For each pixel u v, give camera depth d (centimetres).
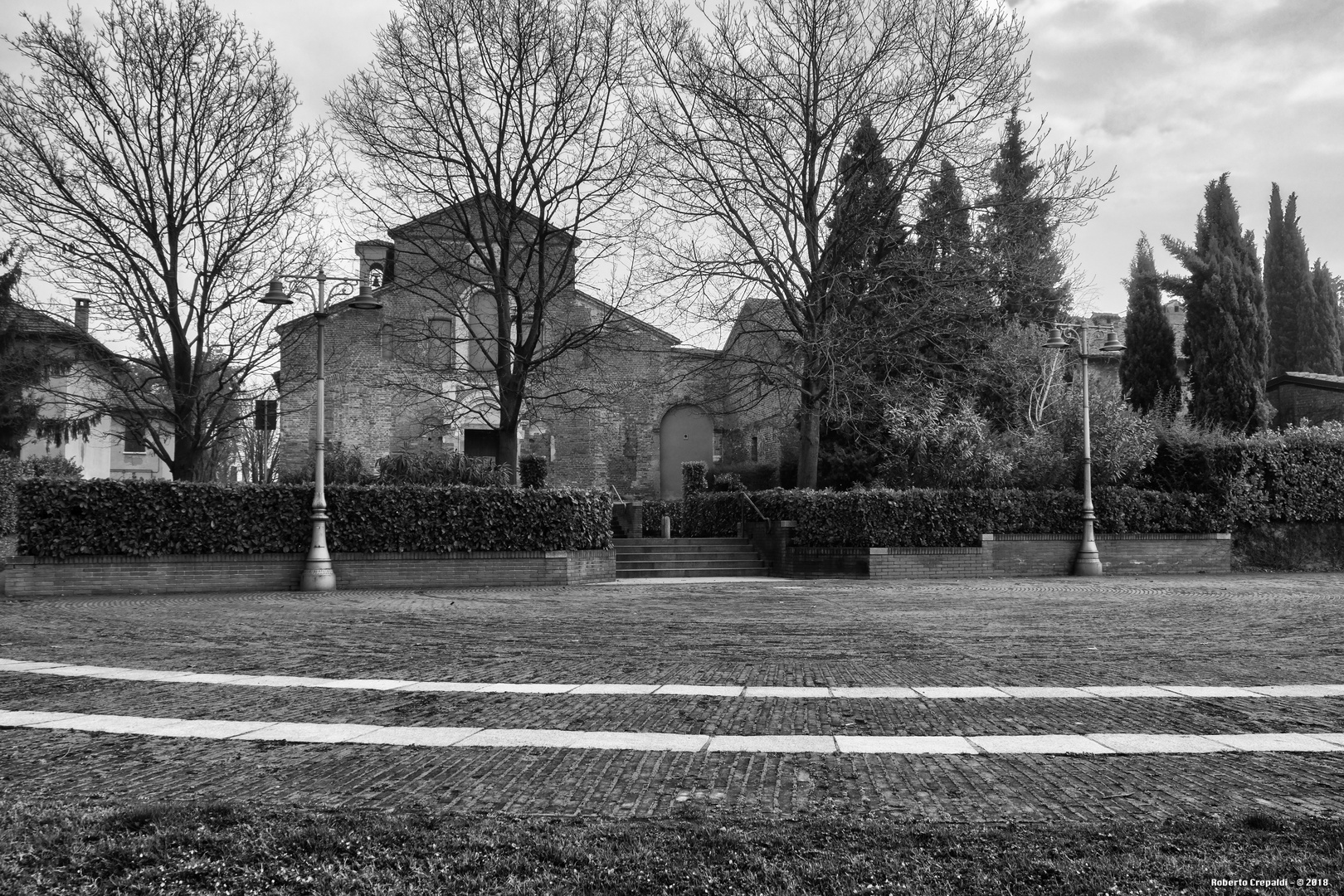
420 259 3077
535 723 680
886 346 2417
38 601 1648
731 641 1107
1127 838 426
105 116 2012
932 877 384
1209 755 582
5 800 502
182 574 1864
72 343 2205
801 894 370
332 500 1973
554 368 2686
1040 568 2397
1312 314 4803
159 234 2106
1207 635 1127
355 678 867
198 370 2147
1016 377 2597
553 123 2300
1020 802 490
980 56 2364
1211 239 3400
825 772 552
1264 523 2584
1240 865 389
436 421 2966
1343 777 531
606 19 2288
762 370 2588
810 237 2488
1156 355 3525
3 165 1956
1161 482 2623
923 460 2512
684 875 389
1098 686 809
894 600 1648
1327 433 2723
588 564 2161
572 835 438
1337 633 1133
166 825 450
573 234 2412
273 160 2127
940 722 677
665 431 3431
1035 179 2428
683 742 624
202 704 753
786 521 2373
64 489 1806
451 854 415
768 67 2433
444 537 2023
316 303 1977
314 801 499
